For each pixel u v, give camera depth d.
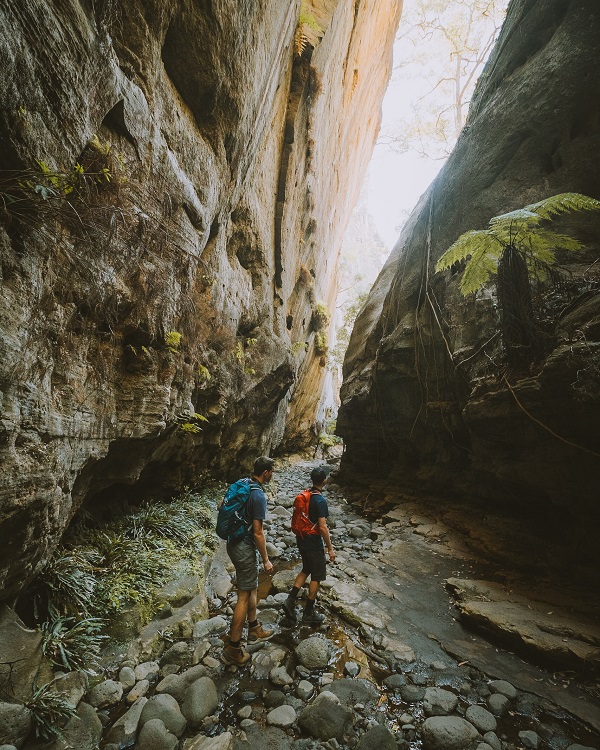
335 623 4.62
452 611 4.90
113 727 2.89
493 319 7.00
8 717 2.52
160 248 5.22
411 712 3.28
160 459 6.93
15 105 2.65
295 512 4.82
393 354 10.22
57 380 3.54
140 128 4.56
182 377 6.39
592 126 6.73
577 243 4.97
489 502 7.36
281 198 12.12
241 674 3.64
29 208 2.85
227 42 5.86
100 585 4.23
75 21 3.15
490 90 9.52
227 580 5.44
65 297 3.52
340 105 17.70
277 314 12.64
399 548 6.75
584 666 3.63
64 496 3.60
